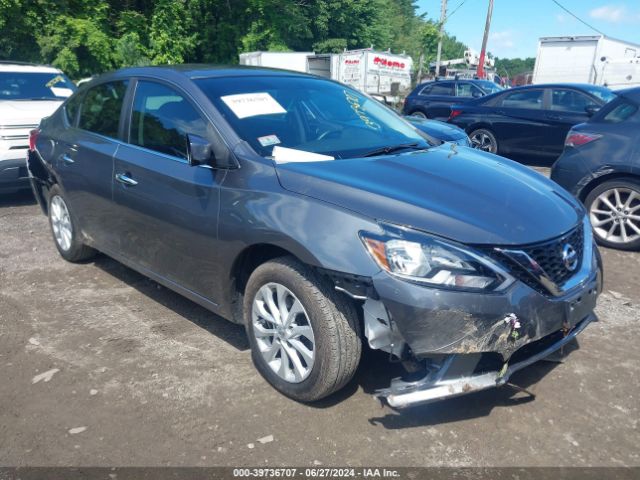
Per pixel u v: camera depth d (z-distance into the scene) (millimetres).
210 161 3119
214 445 2652
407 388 2568
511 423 2803
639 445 2652
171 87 3629
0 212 6762
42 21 19453
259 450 2615
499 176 3152
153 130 3676
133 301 4223
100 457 2576
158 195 3455
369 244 2486
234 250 2992
